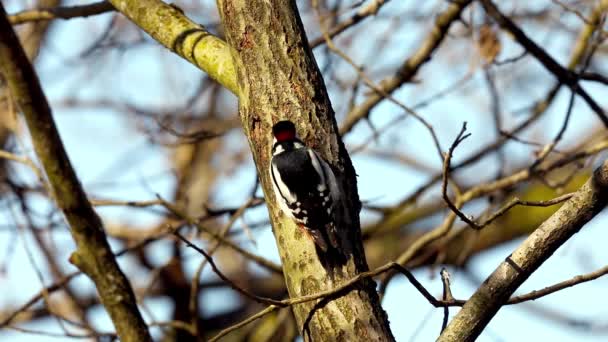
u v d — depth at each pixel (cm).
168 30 964
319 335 767
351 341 755
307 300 758
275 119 835
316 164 820
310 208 795
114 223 1622
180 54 955
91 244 631
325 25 1416
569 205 749
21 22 1217
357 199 848
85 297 1521
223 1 860
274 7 845
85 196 633
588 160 1275
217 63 907
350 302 766
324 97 851
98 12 1191
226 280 745
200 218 1277
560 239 748
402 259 1276
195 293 1257
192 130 1628
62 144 624
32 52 1488
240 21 847
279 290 1730
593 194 740
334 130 851
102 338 1192
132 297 643
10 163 1341
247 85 846
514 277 746
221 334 772
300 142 836
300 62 843
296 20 852
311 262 794
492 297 746
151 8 990
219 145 1625
